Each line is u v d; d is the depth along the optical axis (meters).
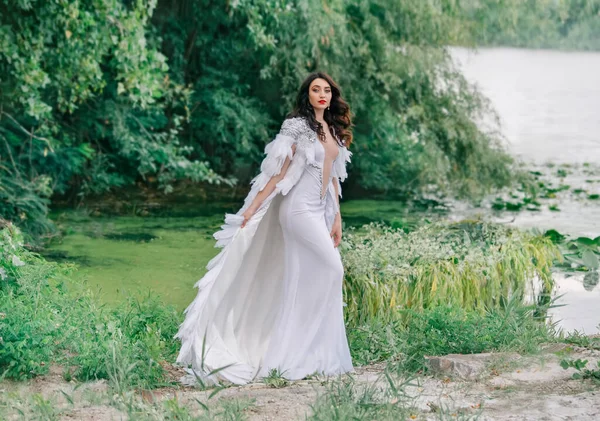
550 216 12.46
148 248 10.14
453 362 4.76
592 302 7.77
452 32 14.35
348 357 5.25
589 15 35.12
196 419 3.80
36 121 12.16
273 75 14.34
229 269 5.07
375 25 13.91
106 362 4.71
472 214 12.75
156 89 11.55
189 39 14.66
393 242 7.61
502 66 39.31
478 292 7.16
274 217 5.26
